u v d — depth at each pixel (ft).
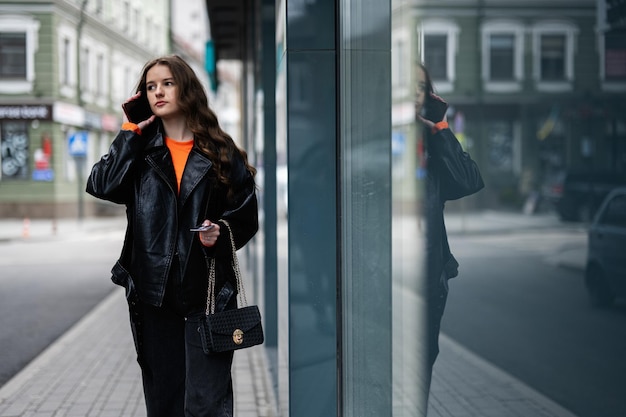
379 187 10.89
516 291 6.38
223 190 10.14
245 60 39.99
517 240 6.21
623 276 5.09
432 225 8.84
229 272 10.06
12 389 19.13
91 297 38.37
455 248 7.97
